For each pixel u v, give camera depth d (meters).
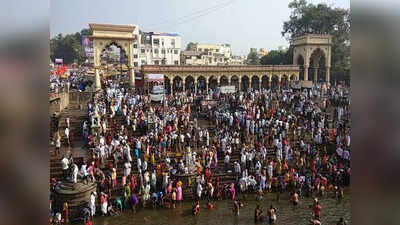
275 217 19.88
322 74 77.44
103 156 24.31
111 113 31.77
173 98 43.09
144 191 21.61
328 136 30.38
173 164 24.97
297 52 69.94
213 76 58.38
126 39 49.81
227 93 48.25
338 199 23.75
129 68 50.91
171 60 102.06
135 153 24.70
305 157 27.83
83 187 20.44
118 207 20.95
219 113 35.53
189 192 23.19
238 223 19.77
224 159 26.56
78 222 19.42
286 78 65.81
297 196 22.61
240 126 33.06
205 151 26.42
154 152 25.72
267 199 23.55
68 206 19.75
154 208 21.62
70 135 28.88
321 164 27.06
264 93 46.59
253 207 22.17
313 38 66.31
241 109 37.22
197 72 56.84
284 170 25.77
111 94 38.97
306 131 32.78
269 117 34.75
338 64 71.81
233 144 28.59
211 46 127.94
